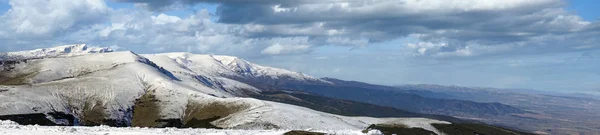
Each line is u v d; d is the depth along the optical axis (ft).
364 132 160.25
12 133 132.87
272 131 165.68
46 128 148.15
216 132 159.22
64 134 134.92
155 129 162.81
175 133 151.84
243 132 160.25
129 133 146.92
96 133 141.79
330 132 158.10
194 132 157.17
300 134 153.28
